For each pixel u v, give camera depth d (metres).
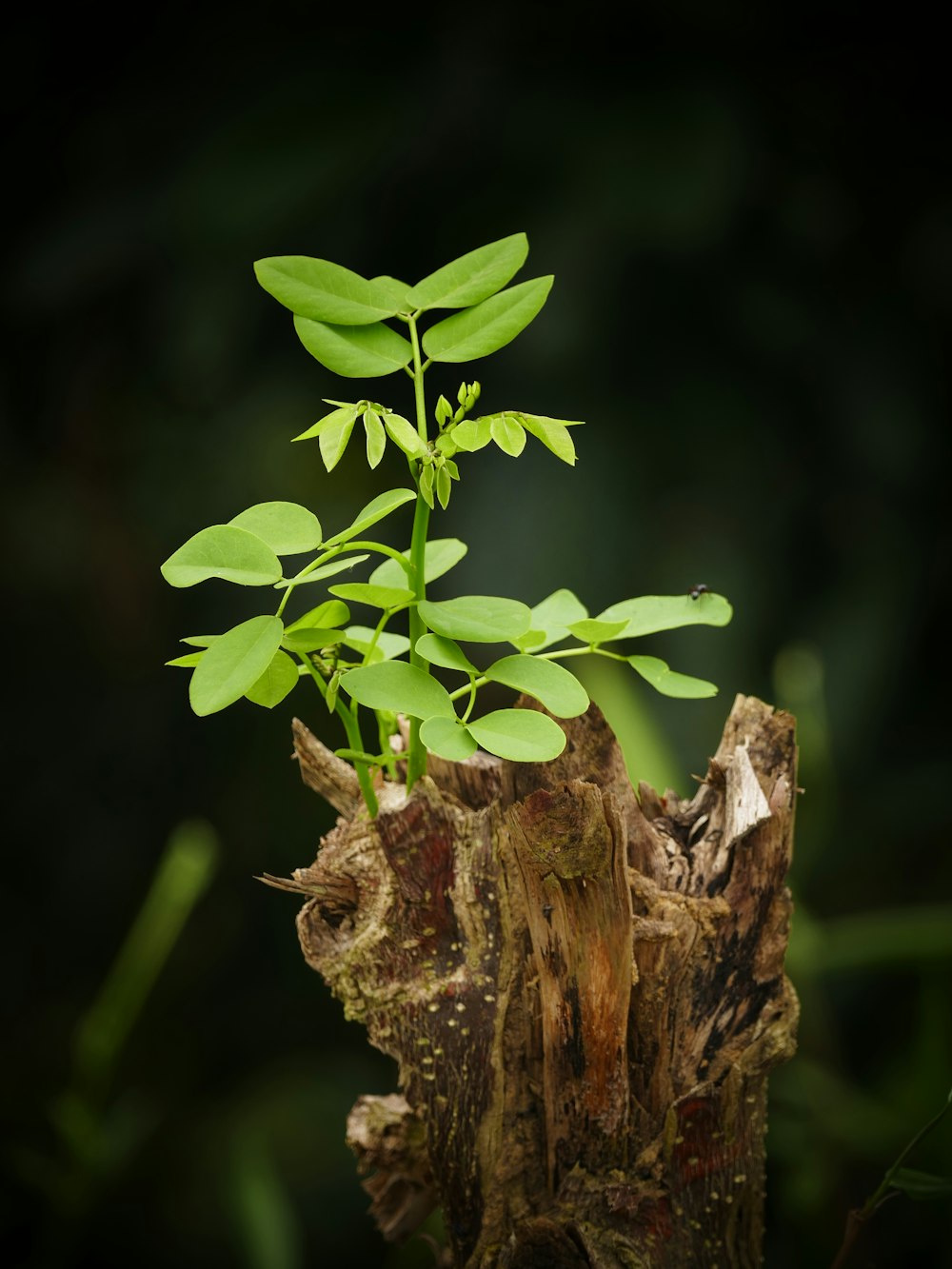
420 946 0.94
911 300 1.58
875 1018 1.67
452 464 0.91
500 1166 0.94
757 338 1.55
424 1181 0.98
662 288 1.53
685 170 1.41
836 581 1.64
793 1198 1.22
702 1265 0.93
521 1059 0.94
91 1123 1.27
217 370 1.66
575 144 1.46
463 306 0.93
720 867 0.94
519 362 1.54
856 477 1.62
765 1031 0.94
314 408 1.69
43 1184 1.30
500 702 1.56
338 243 1.53
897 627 1.60
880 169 1.58
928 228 1.57
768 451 1.60
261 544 0.91
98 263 1.61
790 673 1.21
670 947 0.93
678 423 1.58
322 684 0.95
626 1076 0.93
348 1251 1.71
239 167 1.52
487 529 1.58
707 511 1.60
